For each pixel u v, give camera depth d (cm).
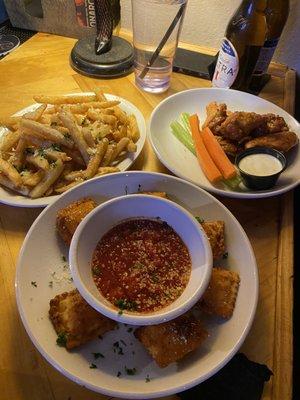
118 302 27
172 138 46
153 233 32
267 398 26
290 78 57
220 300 29
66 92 51
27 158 38
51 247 32
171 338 26
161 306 28
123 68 54
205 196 35
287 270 34
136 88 53
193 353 27
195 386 25
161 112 47
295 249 57
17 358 27
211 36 62
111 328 28
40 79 53
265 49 50
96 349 27
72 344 26
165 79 52
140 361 26
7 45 61
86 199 34
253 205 39
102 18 54
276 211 39
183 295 27
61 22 60
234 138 43
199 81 55
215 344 27
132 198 32
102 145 38
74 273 27
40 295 29
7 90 51
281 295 32
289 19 54
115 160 40
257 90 54
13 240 35
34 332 26
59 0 57
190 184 36
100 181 35
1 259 34
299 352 50
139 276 29
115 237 32
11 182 36
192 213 35
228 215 34
